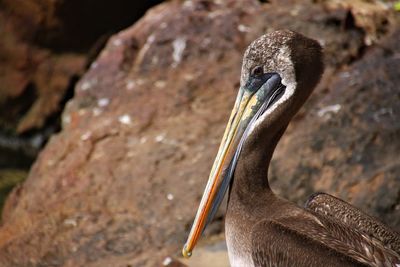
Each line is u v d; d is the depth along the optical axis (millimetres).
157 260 11922
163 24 15516
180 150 13539
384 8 15305
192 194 12875
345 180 12664
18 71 19422
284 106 9234
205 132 13773
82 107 15117
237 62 14734
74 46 19328
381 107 13234
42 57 19359
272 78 9289
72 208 12992
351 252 8531
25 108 19578
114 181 13281
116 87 15039
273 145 9305
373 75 13672
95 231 12523
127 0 19094
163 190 13016
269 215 9070
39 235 12617
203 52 15023
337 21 14648
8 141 19547
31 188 13859
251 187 9203
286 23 14883
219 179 9344
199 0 15703
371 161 12758
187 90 14555
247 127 9328
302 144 13047
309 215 9000
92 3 18938
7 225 13164
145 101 14594
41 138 19484
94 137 14109
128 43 15539
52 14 18984
